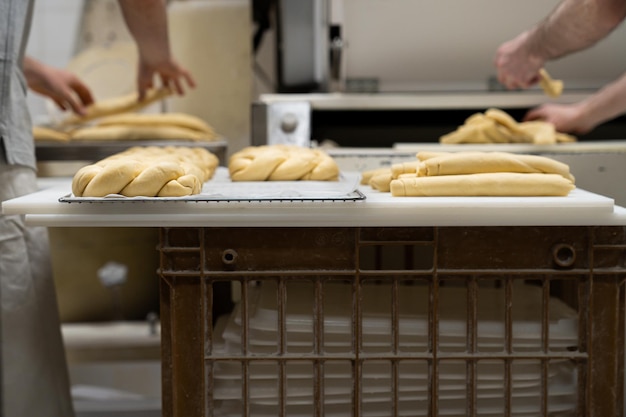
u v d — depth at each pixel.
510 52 1.53
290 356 0.91
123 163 0.90
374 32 1.63
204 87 1.93
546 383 0.92
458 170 0.97
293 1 1.79
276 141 1.50
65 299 1.88
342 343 0.98
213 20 1.89
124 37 1.96
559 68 1.67
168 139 1.58
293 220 0.88
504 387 0.93
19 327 1.11
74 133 1.57
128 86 1.96
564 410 0.97
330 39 1.64
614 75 1.67
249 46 1.90
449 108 1.70
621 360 0.92
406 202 0.88
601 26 1.29
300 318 1.00
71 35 1.98
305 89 1.88
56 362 1.24
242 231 0.90
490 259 0.90
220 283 1.34
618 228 0.90
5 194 1.10
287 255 0.90
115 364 1.79
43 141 1.52
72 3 1.96
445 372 0.98
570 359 0.92
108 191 0.89
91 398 1.67
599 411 0.92
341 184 1.16
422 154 1.05
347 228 0.90
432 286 0.90
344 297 1.12
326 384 0.98
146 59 1.63
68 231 1.85
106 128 1.61
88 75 1.96
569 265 0.90
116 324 1.92
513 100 1.64
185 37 1.90
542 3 1.54
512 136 1.49
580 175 1.29
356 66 1.71
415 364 0.99
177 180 0.91
